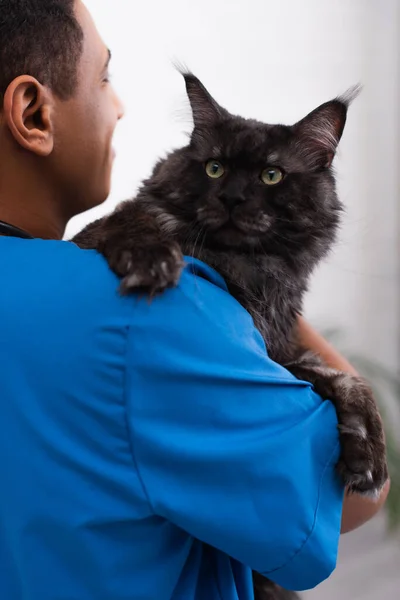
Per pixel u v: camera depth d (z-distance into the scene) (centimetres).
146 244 111
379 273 430
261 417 99
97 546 92
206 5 362
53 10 113
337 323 410
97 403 92
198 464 93
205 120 165
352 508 125
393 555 395
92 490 91
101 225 144
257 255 157
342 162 412
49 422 92
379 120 429
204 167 159
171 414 95
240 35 376
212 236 153
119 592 93
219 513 93
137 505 92
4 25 110
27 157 117
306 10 402
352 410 133
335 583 370
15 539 92
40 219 123
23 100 112
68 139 119
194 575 106
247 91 379
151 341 96
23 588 92
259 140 159
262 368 105
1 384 92
